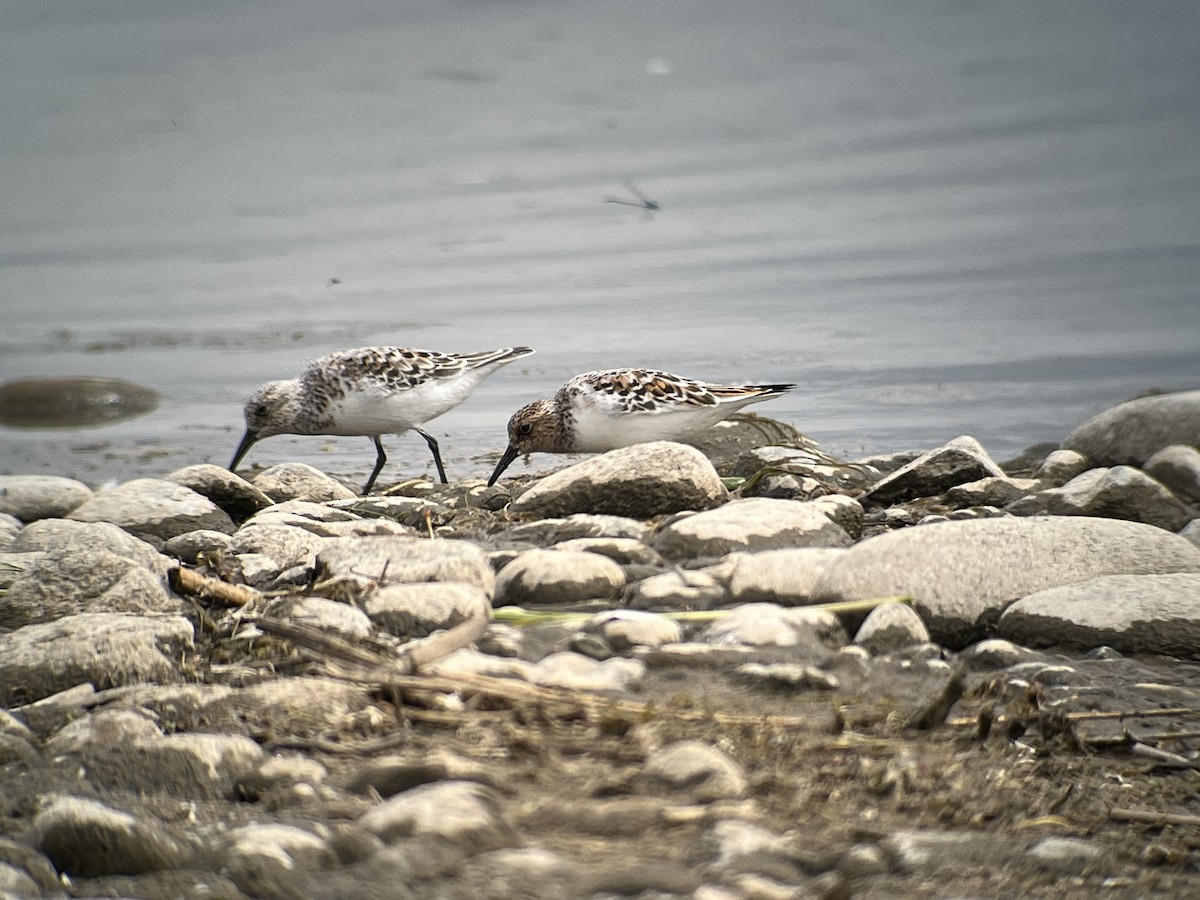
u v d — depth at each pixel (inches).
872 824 238.1
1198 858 233.3
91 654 302.4
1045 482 497.7
